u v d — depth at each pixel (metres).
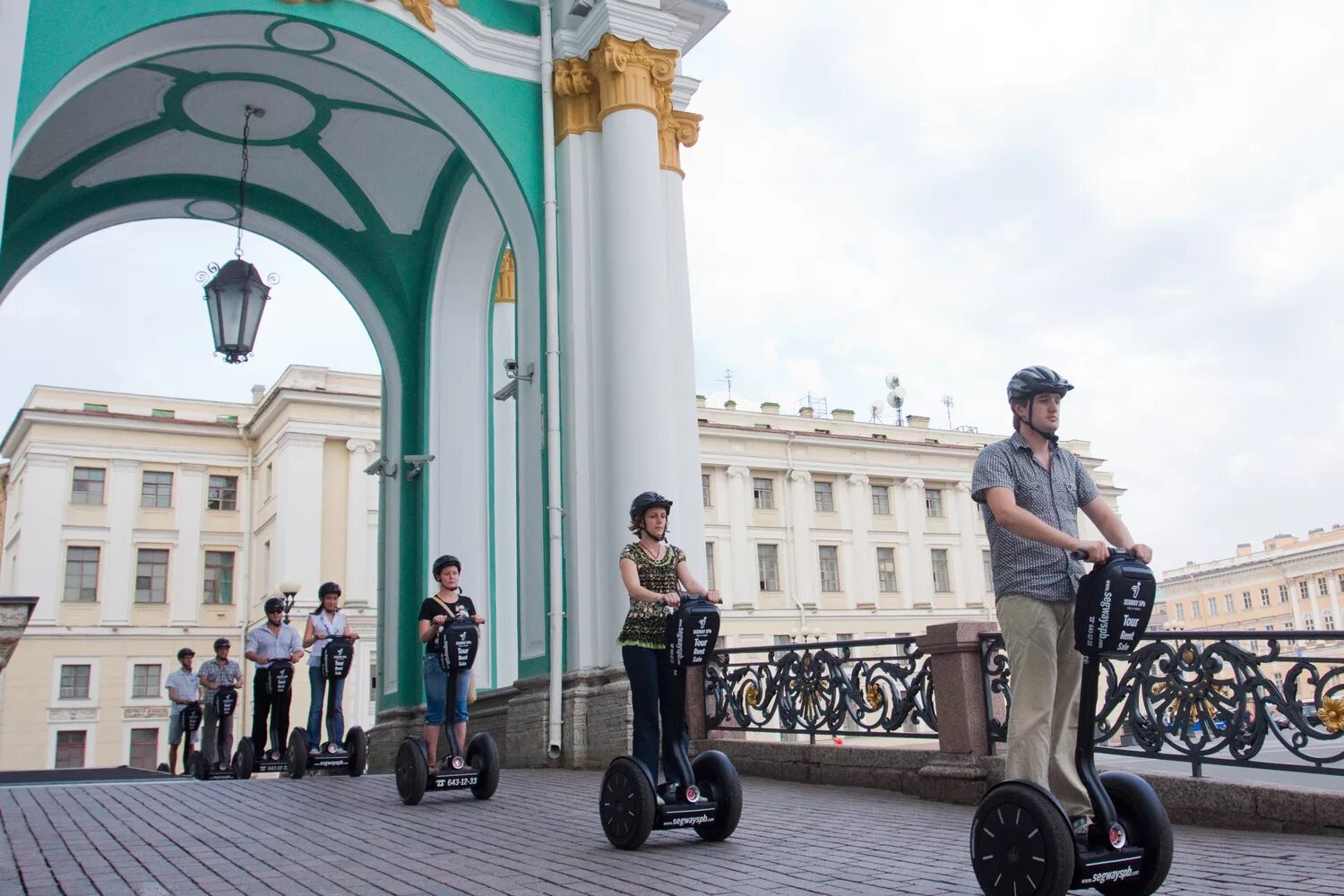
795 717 8.54
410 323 14.55
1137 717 6.25
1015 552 4.21
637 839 5.27
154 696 40.56
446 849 5.53
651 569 5.68
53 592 39.88
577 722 9.83
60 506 40.56
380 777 9.43
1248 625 74.62
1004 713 6.97
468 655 7.38
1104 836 3.81
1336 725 5.26
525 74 11.33
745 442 47.47
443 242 14.01
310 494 39.25
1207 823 5.75
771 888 4.40
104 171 12.76
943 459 52.16
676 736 5.47
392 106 12.46
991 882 3.84
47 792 8.52
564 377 10.64
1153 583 3.84
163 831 6.32
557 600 10.16
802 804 7.07
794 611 47.00
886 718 7.69
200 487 42.72
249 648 10.82
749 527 46.97
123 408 43.03
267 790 8.48
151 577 41.50
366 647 38.91
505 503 14.20
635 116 10.81
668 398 10.34
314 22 10.10
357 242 14.52
